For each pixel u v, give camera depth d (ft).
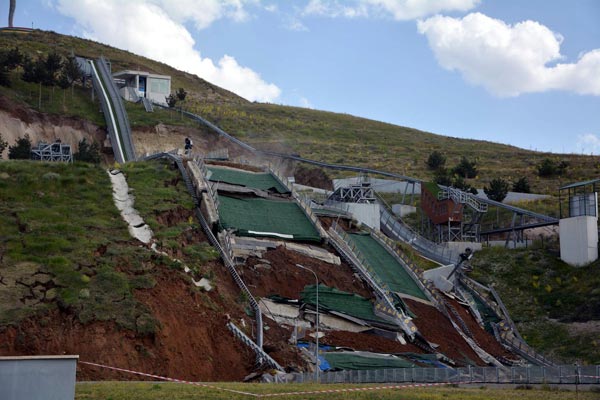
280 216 305.12
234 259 256.11
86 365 177.27
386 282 299.79
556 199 482.69
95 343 184.14
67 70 558.56
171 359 190.19
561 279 351.46
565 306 329.11
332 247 298.76
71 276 201.26
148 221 250.57
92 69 599.16
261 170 348.18
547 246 389.80
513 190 515.91
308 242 293.84
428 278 333.83
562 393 149.89
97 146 476.54
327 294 259.60
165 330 195.52
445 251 371.97
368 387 153.28
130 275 210.79
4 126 469.98
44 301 191.11
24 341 177.68
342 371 192.65
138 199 267.18
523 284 353.10
